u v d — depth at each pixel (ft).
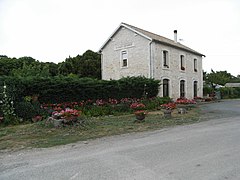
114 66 76.13
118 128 29.58
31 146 20.99
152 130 27.96
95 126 30.94
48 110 39.11
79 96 47.42
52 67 105.40
